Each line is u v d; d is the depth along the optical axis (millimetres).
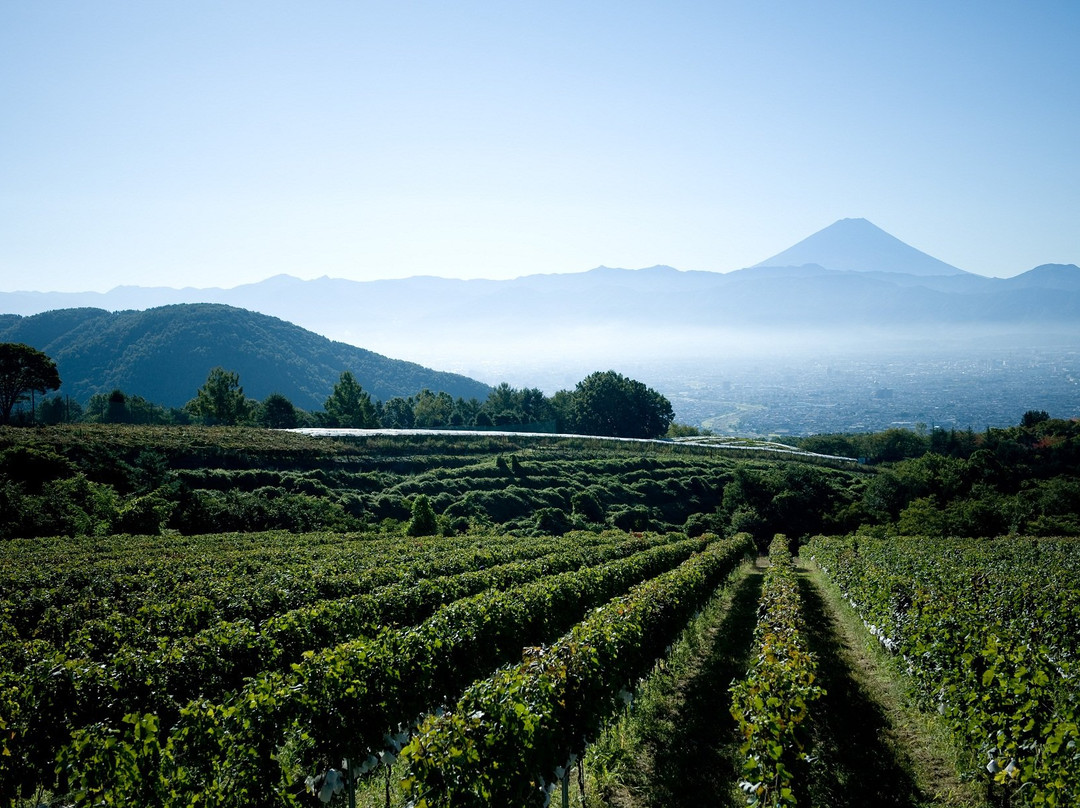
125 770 7133
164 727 9984
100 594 18641
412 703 9984
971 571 23609
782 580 20250
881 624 16266
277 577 19938
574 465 65188
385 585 19953
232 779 7621
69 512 35312
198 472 48062
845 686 14500
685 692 14039
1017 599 17672
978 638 10984
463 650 11742
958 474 67812
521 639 13930
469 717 7688
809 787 9664
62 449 46844
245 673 11719
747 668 15742
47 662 9719
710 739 11383
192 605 15688
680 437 119438
